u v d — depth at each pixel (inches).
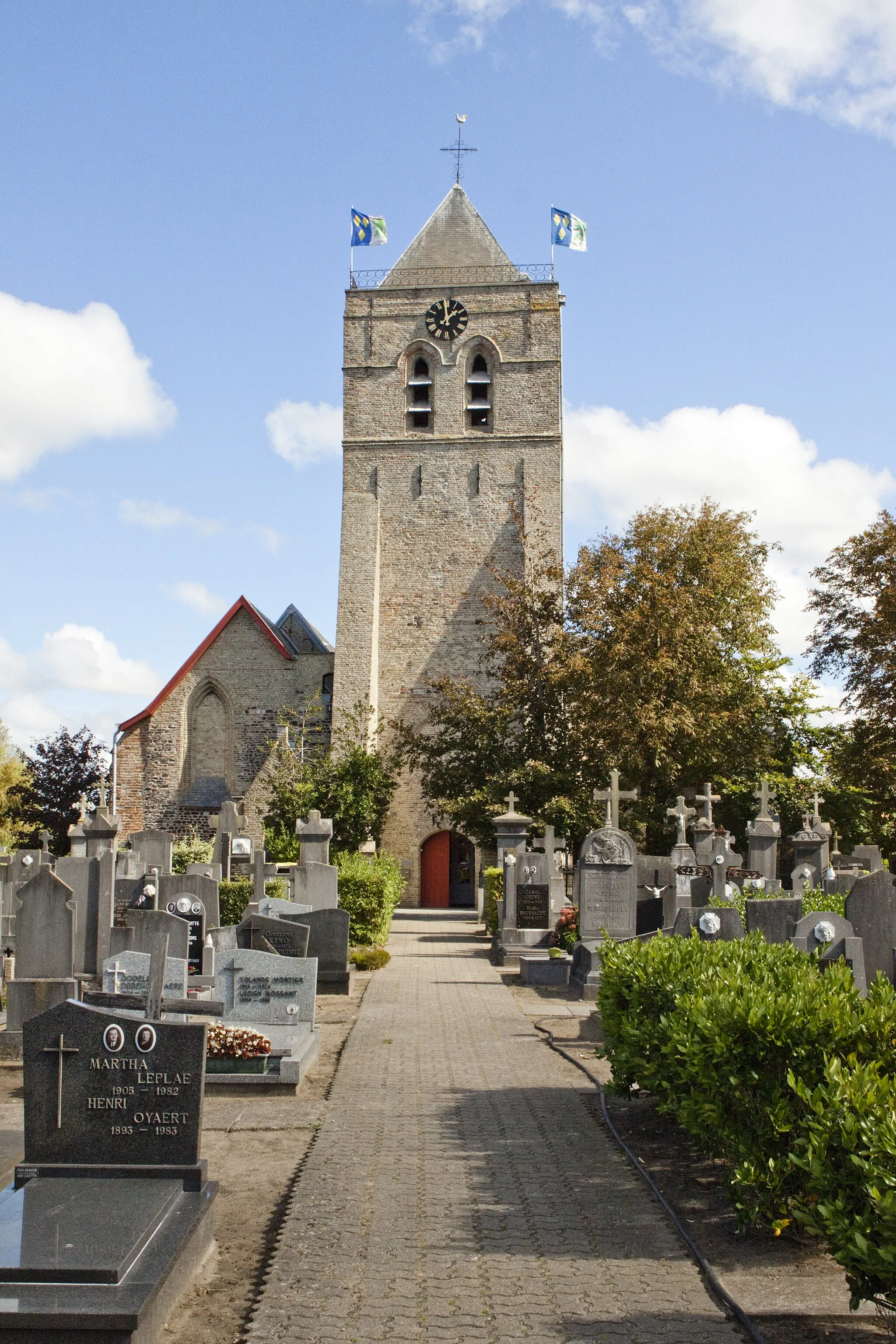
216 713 1712.6
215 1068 415.8
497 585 1678.2
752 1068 262.8
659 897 746.2
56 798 1940.2
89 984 518.3
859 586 1316.4
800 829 1305.4
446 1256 254.8
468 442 1712.6
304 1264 250.8
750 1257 252.1
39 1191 251.3
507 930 864.9
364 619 1643.7
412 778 1637.6
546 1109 385.1
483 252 1776.6
